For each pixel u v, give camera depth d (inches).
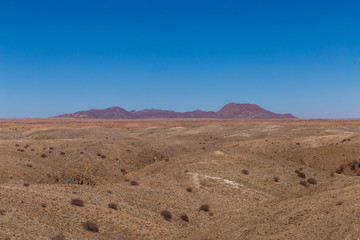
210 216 1444.4
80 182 2502.5
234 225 1128.2
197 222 1380.4
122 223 1211.2
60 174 2477.9
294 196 1362.0
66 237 985.5
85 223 1111.6
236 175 2041.1
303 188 1957.4
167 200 1596.9
